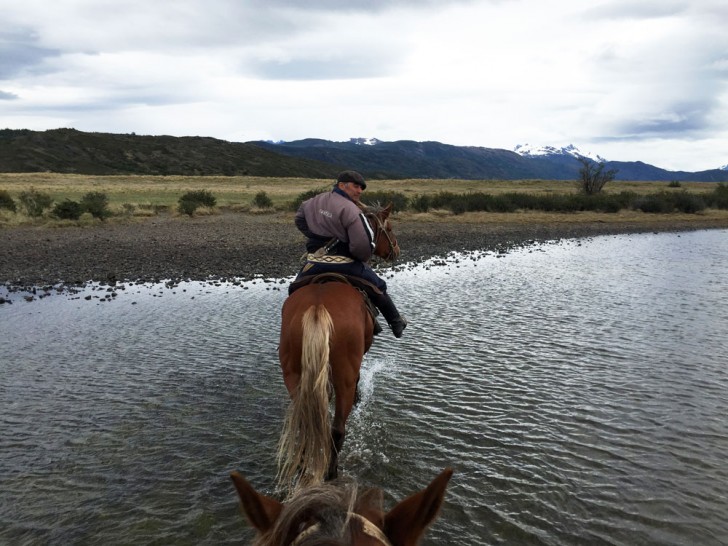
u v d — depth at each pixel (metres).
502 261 22.48
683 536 4.44
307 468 4.07
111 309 13.21
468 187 81.44
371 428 6.45
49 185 69.12
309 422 4.08
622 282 17.33
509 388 7.81
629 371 8.53
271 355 9.52
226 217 40.56
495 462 5.64
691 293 15.38
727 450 5.88
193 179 91.81
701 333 10.85
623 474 5.39
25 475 5.42
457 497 5.00
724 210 52.12
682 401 7.27
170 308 13.33
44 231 31.64
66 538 4.44
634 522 4.63
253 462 5.69
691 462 5.62
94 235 29.78
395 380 8.15
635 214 47.91
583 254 25.00
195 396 7.56
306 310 4.64
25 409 7.08
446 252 25.30
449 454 5.83
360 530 1.20
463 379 8.20
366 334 5.28
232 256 22.97
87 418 6.80
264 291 15.62
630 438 6.18
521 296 14.95
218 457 5.79
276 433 6.38
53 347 10.00
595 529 4.54
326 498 1.25
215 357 9.40
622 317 12.34
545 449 5.92
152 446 6.05
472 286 16.55
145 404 7.27
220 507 4.88
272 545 1.21
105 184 76.56
